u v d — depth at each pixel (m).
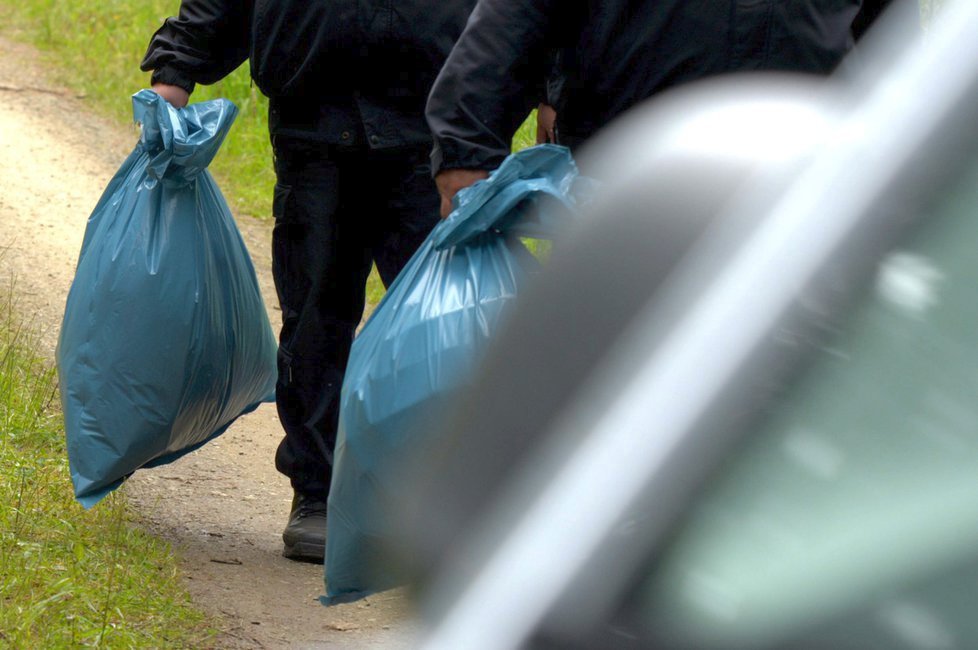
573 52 9.37
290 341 13.15
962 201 3.88
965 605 3.49
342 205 12.95
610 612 3.44
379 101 12.55
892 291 3.83
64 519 12.41
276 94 12.68
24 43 34.53
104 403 11.84
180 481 14.73
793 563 3.53
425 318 8.48
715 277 3.94
